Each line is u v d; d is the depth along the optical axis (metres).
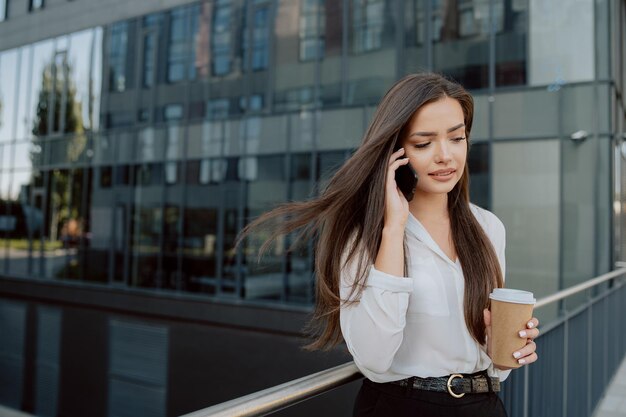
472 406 1.22
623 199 10.70
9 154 17.08
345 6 10.76
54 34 16.09
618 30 10.35
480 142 9.27
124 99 14.26
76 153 15.25
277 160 11.27
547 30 8.96
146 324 12.75
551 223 8.71
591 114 8.65
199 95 12.81
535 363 2.59
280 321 10.38
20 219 16.55
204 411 0.92
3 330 16.19
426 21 9.89
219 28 12.56
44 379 14.95
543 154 8.81
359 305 1.08
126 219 13.80
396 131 1.15
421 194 1.31
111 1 14.75
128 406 12.95
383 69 10.27
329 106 10.71
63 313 14.64
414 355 1.22
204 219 12.28
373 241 1.11
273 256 10.77
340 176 1.20
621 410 4.23
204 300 11.58
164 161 13.16
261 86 11.80
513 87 9.08
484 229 1.41
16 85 17.09
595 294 8.01
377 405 1.26
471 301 1.24
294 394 1.09
